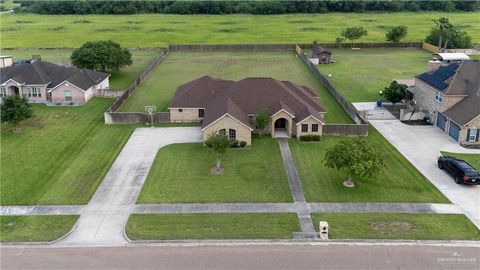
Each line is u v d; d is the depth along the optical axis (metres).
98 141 56.53
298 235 36.44
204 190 43.91
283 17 186.12
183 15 195.38
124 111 67.62
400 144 55.25
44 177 46.84
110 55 88.38
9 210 40.47
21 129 60.84
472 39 131.00
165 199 42.25
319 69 96.88
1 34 143.88
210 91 64.00
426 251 34.50
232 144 53.94
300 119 56.28
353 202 41.66
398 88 68.62
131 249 34.91
